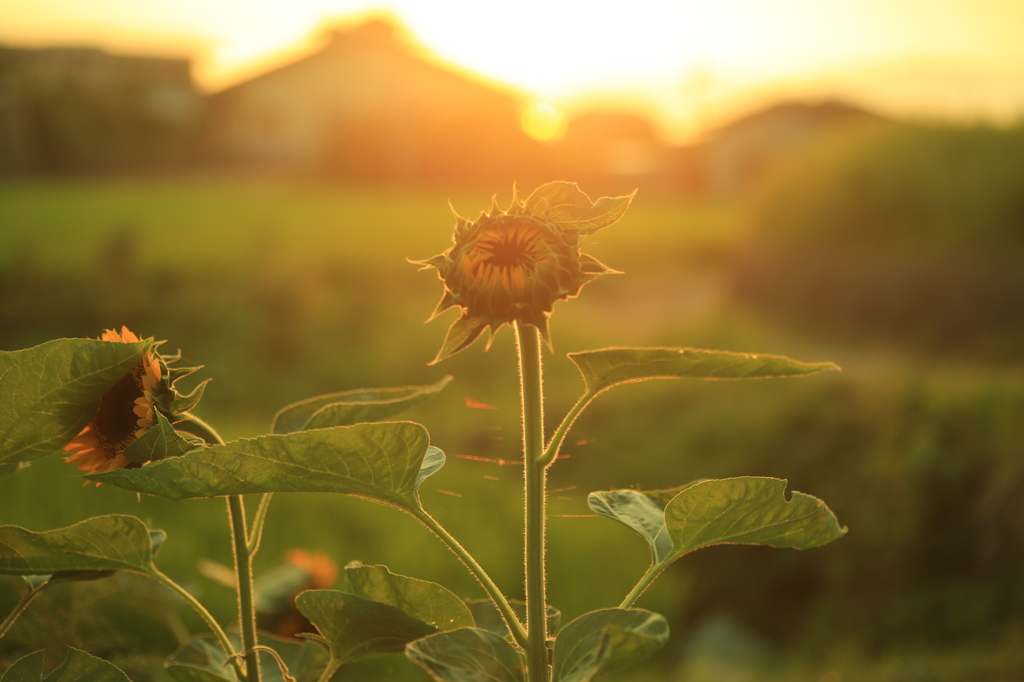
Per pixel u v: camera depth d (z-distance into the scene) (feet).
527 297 2.23
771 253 55.72
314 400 3.26
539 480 2.42
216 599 11.60
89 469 2.63
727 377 2.39
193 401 2.64
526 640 2.36
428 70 123.24
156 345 2.69
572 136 158.40
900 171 50.65
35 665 2.50
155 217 75.10
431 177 120.88
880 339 44.78
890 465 19.44
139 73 130.62
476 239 2.27
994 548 17.16
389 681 11.83
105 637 4.04
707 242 83.56
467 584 13.56
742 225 65.41
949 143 51.11
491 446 24.73
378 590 2.71
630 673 15.03
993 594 16.38
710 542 2.64
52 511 9.20
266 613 6.11
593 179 125.39
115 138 125.59
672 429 25.35
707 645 16.97
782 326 49.47
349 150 120.88
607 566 16.78
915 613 16.98
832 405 22.52
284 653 3.34
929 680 13.37
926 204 49.44
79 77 125.90
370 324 42.19
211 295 42.04
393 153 120.16
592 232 2.41
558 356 40.57
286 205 88.89
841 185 53.36
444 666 2.17
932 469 18.57
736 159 132.77
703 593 19.66
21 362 2.43
